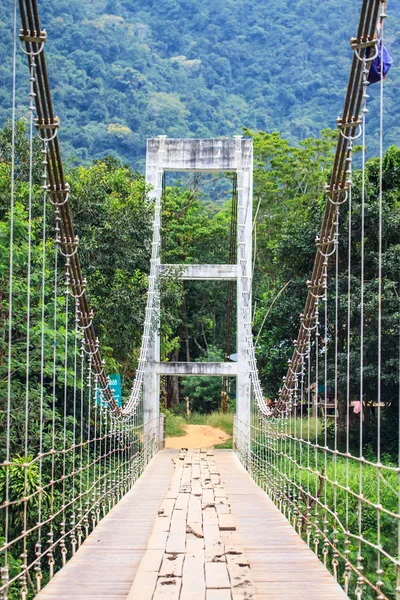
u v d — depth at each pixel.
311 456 16.19
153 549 6.38
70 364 11.85
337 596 5.33
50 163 5.90
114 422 10.16
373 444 17.91
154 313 17.73
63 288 12.41
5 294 10.82
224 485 11.73
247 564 5.86
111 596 5.36
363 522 11.33
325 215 6.71
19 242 10.98
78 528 7.12
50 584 5.69
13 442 10.25
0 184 12.20
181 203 29.97
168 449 19.98
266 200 29.02
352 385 17.25
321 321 17.48
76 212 15.48
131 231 16.27
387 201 17.47
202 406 31.94
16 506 9.53
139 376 14.88
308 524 7.33
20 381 11.39
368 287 16.89
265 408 12.78
